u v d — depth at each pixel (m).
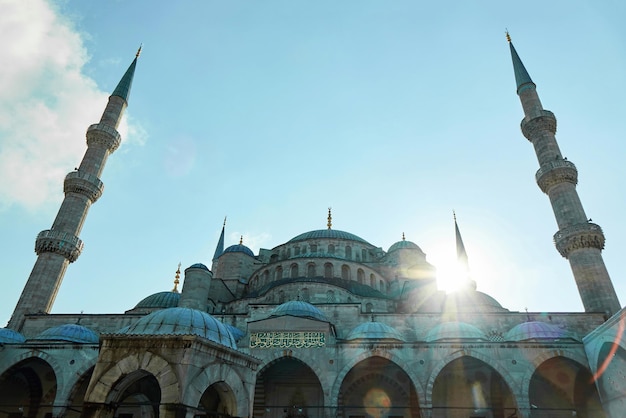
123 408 34.31
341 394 38.22
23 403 39.25
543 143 53.28
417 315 42.78
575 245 45.31
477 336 36.22
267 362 34.47
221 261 62.19
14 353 35.16
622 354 30.22
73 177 52.28
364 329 37.59
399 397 38.34
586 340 33.47
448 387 38.78
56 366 34.56
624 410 29.86
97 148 56.09
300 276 51.25
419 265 57.09
